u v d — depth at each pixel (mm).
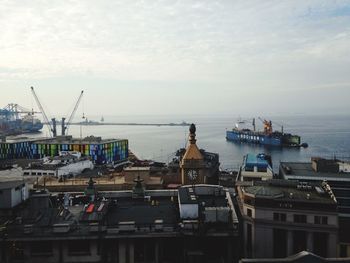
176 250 66562
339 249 77938
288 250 71062
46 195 79062
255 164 127438
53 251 64625
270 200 72312
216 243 66500
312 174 109875
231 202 74562
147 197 84812
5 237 63500
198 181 117625
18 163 189875
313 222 70375
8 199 70562
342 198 100375
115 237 64875
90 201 79000
